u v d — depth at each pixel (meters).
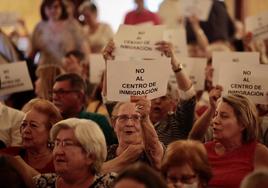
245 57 11.52
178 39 13.26
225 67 10.07
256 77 9.98
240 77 10.02
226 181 8.71
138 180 6.32
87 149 7.88
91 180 7.98
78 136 7.87
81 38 16.92
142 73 9.03
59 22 16.86
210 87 12.01
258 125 9.13
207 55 14.73
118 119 8.97
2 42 15.38
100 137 7.96
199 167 7.52
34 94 13.16
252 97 10.01
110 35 17.86
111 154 9.15
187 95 9.83
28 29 20.64
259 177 6.45
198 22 16.56
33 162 9.15
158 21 17.84
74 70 14.38
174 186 7.52
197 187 7.53
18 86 12.30
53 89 11.02
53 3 16.73
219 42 16.12
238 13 21.20
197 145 7.64
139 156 8.67
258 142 9.08
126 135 8.93
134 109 8.96
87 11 17.81
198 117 10.58
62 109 10.91
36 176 8.21
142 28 10.38
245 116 8.79
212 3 17.94
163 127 9.91
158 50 10.22
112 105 10.06
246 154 8.84
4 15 15.64
